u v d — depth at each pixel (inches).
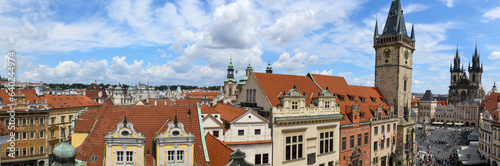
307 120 2268.7
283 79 2556.6
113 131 1407.5
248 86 2509.8
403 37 3403.1
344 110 2775.6
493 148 3725.4
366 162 2881.4
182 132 1438.2
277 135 2129.7
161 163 1393.9
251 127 2048.5
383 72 3540.8
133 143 1398.9
